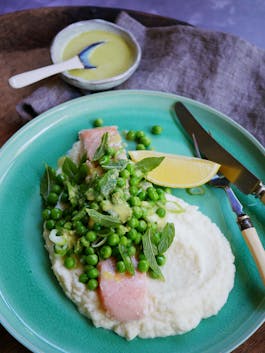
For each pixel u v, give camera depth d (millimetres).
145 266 229
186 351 222
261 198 263
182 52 340
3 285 239
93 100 303
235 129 299
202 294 228
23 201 266
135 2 404
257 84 335
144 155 280
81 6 359
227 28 392
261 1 403
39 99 311
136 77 330
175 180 273
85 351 221
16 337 218
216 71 334
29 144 286
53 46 322
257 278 244
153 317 223
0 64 330
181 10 402
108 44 333
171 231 237
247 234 248
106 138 267
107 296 221
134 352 221
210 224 258
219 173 280
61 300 235
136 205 247
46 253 249
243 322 232
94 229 236
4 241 252
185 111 303
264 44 383
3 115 310
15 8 400
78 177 261
